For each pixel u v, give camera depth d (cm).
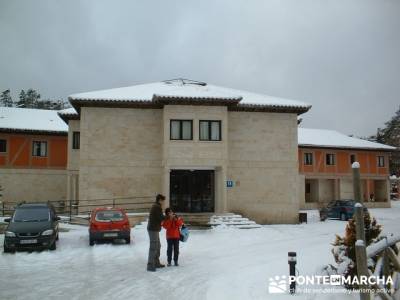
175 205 2792
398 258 993
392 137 7050
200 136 2675
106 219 1858
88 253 1609
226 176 2673
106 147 2744
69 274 1225
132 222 2458
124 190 2736
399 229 2512
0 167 3734
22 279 1159
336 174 4759
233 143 2883
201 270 1277
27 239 1602
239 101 2702
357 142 5019
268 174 2898
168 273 1233
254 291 995
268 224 2858
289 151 2941
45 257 1520
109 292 1008
